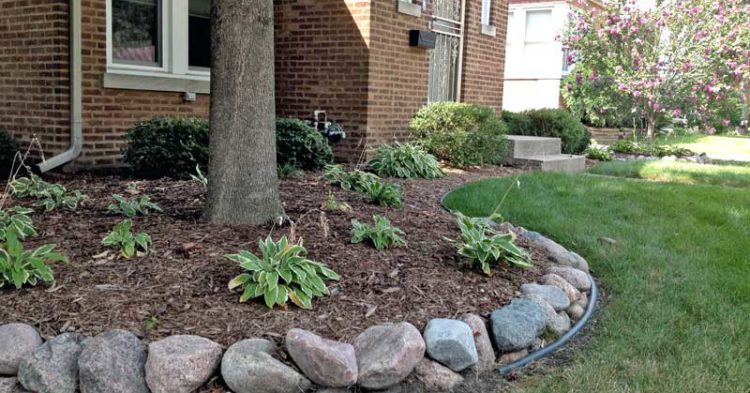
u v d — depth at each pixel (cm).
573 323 379
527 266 415
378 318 321
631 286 435
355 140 880
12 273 318
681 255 501
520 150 992
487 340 323
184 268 352
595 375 307
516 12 1847
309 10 901
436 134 902
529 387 300
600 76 1393
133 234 402
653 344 343
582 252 508
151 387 262
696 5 1266
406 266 389
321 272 350
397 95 926
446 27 1052
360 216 494
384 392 284
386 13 884
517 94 1883
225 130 427
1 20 736
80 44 692
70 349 272
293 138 725
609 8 1334
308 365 273
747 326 370
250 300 322
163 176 668
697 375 308
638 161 1107
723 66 1275
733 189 772
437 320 317
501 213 602
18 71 731
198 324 297
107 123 729
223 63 422
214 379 274
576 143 1211
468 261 411
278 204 450
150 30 781
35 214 477
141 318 298
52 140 712
